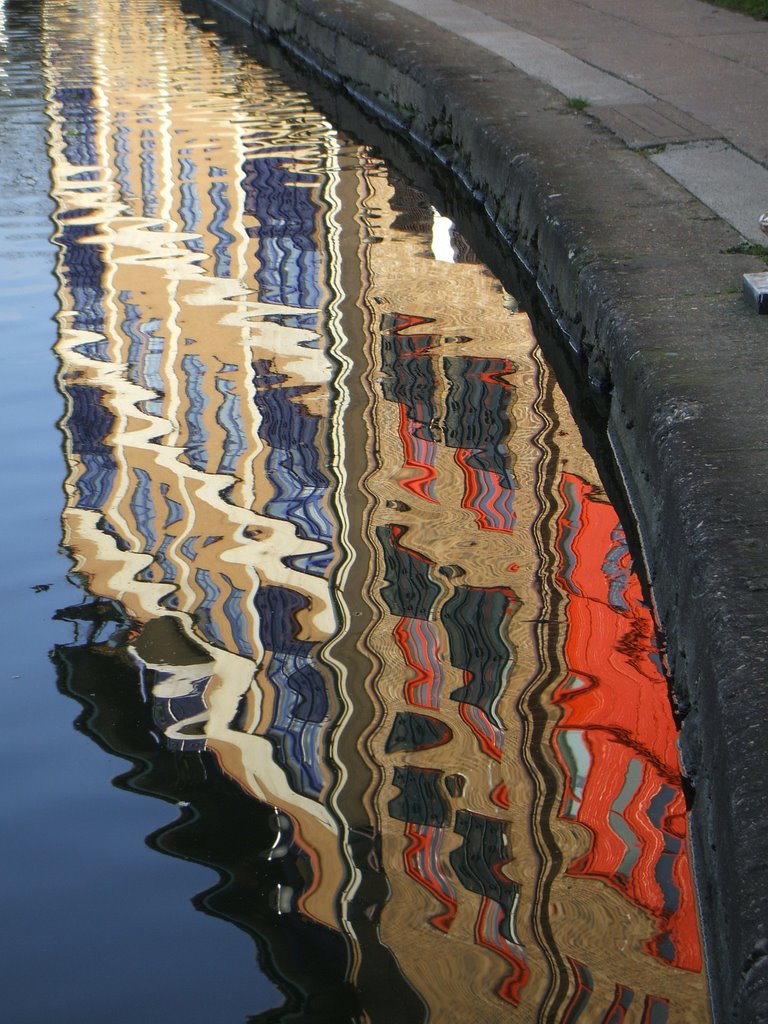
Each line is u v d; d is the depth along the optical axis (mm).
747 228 5566
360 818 2861
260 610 3709
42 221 7613
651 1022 2352
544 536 4094
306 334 5852
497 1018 2355
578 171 6531
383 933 2555
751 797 2381
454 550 4012
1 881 2740
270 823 2865
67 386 5340
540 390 5203
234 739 3148
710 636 2916
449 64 9164
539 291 6234
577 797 2928
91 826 2887
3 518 4297
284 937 2551
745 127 7098
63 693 3375
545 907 2613
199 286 6508
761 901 2182
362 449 4707
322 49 11570
